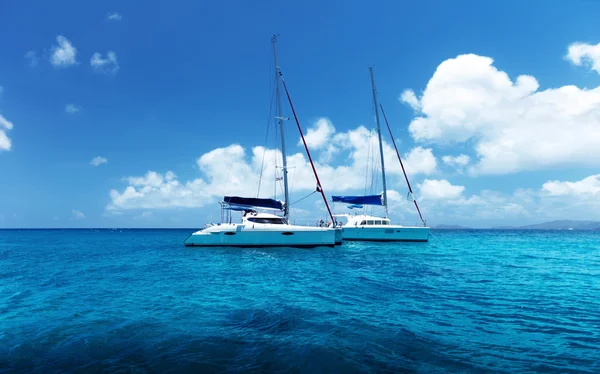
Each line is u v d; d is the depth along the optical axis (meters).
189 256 20.59
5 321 7.36
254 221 23.02
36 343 5.91
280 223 23.19
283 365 4.89
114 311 8.12
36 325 7.01
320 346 5.57
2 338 6.18
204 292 10.30
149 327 6.78
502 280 12.09
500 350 5.49
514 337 6.10
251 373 4.65
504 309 8.06
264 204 23.20
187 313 7.85
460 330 6.48
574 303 8.66
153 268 16.17
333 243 22.70
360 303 8.69
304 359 5.07
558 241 48.75
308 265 16.56
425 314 7.61
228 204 23.27
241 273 14.21
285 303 8.73
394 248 25.45
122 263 18.59
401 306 8.36
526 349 5.54
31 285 11.98
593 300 9.01
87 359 5.18
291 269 15.27
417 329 6.52
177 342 5.88
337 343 5.73
